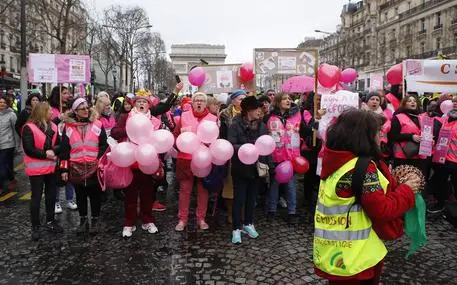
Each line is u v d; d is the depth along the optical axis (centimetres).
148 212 588
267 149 540
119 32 4250
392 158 697
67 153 568
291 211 639
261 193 699
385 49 6438
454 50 4716
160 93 1176
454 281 438
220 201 712
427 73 815
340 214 257
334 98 609
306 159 672
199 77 820
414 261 489
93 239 559
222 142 531
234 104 643
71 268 465
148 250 519
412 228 279
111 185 548
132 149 522
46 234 575
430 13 5325
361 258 255
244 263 479
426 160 689
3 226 607
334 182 259
